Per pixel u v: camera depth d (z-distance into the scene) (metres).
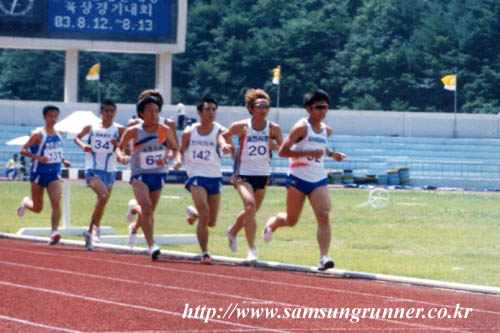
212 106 20.52
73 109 86.62
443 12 183.25
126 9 79.62
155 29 80.31
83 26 79.19
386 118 98.19
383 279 18.08
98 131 24.23
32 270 18.42
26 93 187.50
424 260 22.95
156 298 14.84
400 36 183.75
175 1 80.38
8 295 14.99
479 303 15.22
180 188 65.50
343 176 81.31
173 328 12.25
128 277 17.56
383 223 36.56
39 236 28.72
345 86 177.00
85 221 34.72
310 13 190.00
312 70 180.12
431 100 174.00
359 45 182.38
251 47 180.38
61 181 24.72
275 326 12.59
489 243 28.58
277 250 24.91
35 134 24.06
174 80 187.00
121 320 12.77
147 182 21.36
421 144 94.75
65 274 17.88
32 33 78.44
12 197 50.16
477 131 98.25
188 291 15.71
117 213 39.38
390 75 176.50
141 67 182.12
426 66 175.25
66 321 12.65
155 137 21.19
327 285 17.03
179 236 27.00
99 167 24.34
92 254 22.47
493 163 89.81
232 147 20.67
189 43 188.38
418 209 46.62
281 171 84.06
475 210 46.47
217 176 21.02
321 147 19.03
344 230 32.66
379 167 88.19
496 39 172.88
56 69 184.62
